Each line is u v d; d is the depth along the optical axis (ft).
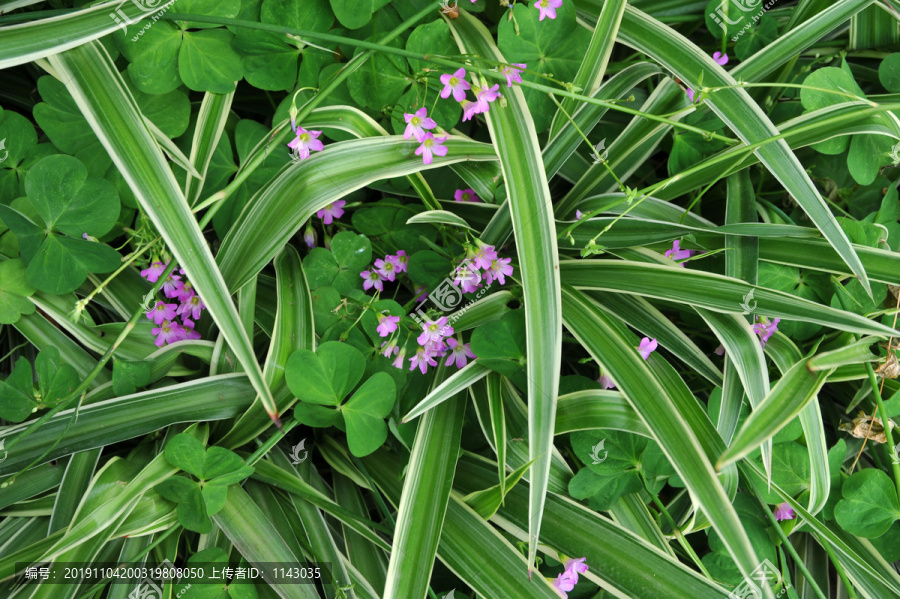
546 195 3.50
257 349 3.73
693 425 3.52
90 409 3.50
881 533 3.67
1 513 3.54
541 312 3.47
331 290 3.63
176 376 3.65
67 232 3.52
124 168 3.41
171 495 3.49
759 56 3.70
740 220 3.68
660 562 3.53
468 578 3.50
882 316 3.71
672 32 3.64
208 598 3.50
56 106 3.60
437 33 3.64
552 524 3.59
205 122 3.65
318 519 3.58
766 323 3.65
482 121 3.81
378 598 3.54
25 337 3.63
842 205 3.89
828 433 3.85
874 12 3.82
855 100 3.61
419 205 3.70
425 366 3.60
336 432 3.75
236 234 3.52
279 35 3.63
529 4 3.61
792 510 3.70
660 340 3.67
